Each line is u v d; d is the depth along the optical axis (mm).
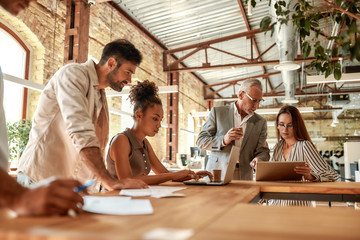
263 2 8320
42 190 688
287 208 852
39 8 5520
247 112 3035
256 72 13844
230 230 589
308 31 1942
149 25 9070
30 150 1642
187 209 850
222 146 2902
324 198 1733
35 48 5668
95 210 777
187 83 12758
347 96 14211
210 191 1416
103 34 7227
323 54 1888
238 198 1125
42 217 682
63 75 1561
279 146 2678
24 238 532
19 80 3828
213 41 10203
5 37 5223
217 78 14391
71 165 1670
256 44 10875
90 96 1669
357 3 1668
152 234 522
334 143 18203
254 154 3080
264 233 565
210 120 3225
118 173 1760
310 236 545
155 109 2010
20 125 4707
